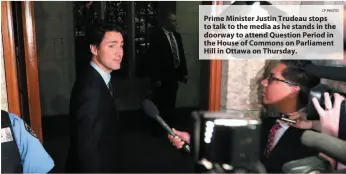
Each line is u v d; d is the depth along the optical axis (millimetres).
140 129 4156
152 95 3900
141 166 3088
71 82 4402
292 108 1438
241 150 794
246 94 2139
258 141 799
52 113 4363
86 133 1648
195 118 879
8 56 1823
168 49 3760
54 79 4324
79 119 1656
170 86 3865
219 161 812
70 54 4336
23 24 2129
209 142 821
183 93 4789
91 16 4395
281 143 1379
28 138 1335
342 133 1076
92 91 1670
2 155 1206
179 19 4574
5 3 1770
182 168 3084
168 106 3920
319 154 1207
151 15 4730
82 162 1672
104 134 1684
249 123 808
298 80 1420
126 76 4754
